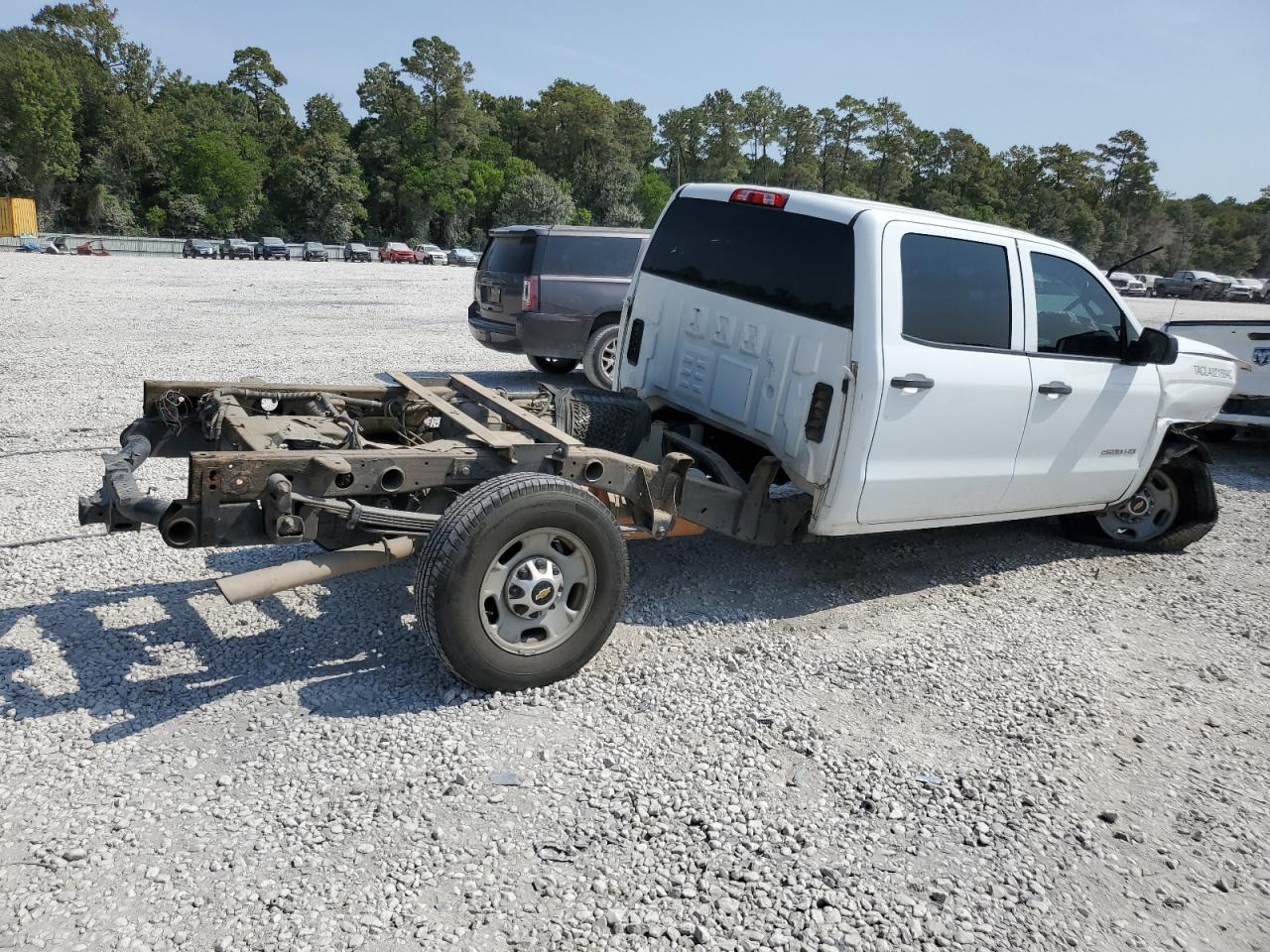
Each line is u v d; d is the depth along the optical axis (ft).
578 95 433.48
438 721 12.07
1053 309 17.58
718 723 12.53
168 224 320.50
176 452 15.75
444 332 54.54
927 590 18.10
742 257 17.06
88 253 195.93
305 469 11.96
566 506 12.44
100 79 335.06
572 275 34.83
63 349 40.63
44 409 28.40
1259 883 10.11
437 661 13.61
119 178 316.19
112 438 25.07
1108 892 9.78
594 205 434.30
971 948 8.84
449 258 243.40
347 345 46.65
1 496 19.81
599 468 13.69
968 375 16.03
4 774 10.49
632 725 12.34
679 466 14.35
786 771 11.53
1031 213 490.90
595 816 10.39
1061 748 12.50
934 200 480.64
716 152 499.92
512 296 35.09
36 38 385.70
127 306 63.46
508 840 9.88
